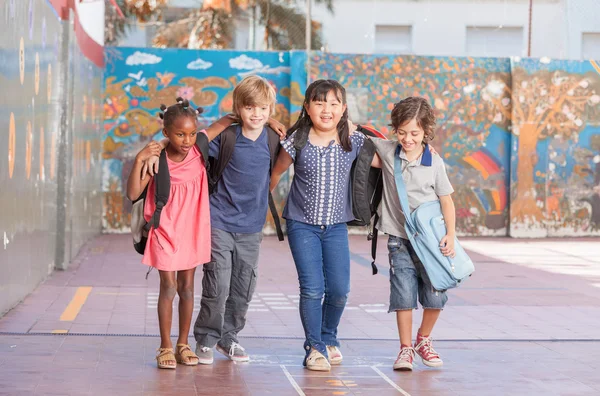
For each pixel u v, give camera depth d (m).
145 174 7.11
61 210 14.09
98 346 8.16
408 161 7.48
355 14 21.95
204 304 7.47
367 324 9.81
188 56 21.55
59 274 13.62
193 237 7.29
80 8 16.69
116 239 19.84
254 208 7.45
